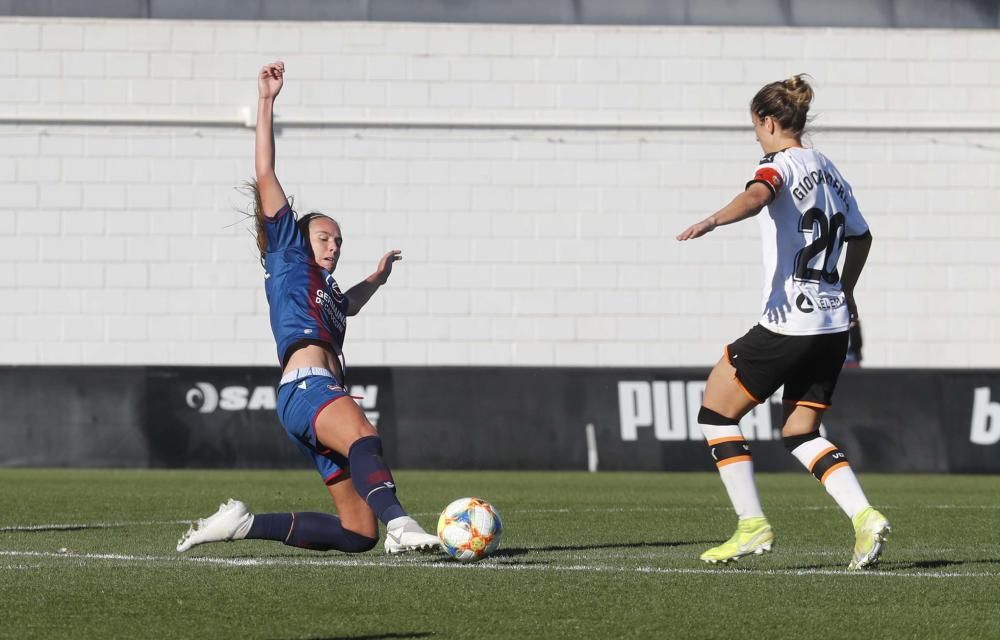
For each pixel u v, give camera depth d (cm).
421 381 5562
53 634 1461
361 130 6269
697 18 6369
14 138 6188
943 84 6391
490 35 6306
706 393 2089
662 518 3141
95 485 4444
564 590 1781
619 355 6275
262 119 2056
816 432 2069
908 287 6344
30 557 2223
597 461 5556
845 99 6372
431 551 1806
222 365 5750
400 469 5522
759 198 1952
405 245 6256
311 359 1970
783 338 1992
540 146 6297
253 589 1786
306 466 5581
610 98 6331
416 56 6291
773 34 6353
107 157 6209
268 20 6284
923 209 6353
